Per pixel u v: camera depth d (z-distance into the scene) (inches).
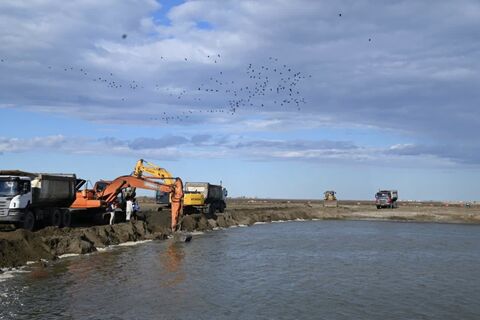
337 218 3272.6
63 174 1403.8
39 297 732.7
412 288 911.0
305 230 2260.1
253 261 1194.0
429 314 725.3
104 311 675.4
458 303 794.8
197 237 1780.3
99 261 1079.6
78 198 1503.4
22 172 1220.5
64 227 1304.1
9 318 623.8
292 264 1167.0
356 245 1627.7
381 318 696.4
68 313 657.0
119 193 1656.0
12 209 1097.4
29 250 1018.1
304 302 775.7
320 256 1330.0
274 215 3026.6
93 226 1472.7
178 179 1748.3
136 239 1524.4
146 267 1033.5
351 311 729.0
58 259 1074.1
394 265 1194.0
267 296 808.9
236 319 663.8
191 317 666.2
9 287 786.2
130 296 767.7
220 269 1056.2
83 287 812.0
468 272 1101.7
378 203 3754.9
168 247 1405.0
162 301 745.6
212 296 792.9
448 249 1557.6
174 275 958.4
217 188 2539.4
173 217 1744.6
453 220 3127.5
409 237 1968.5
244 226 2472.9
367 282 961.5
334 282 952.3
